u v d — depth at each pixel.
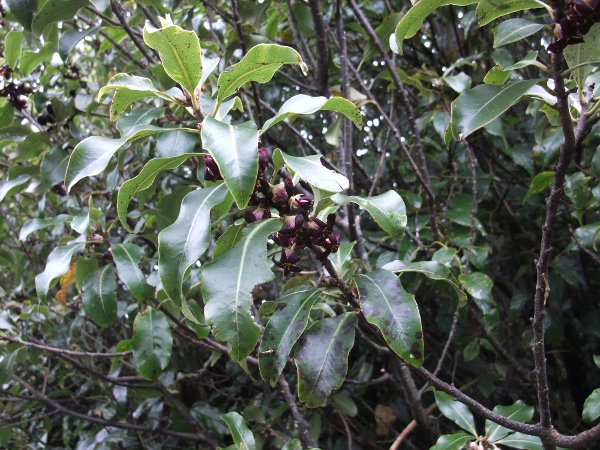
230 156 0.25
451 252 0.53
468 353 0.60
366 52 0.60
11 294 0.77
